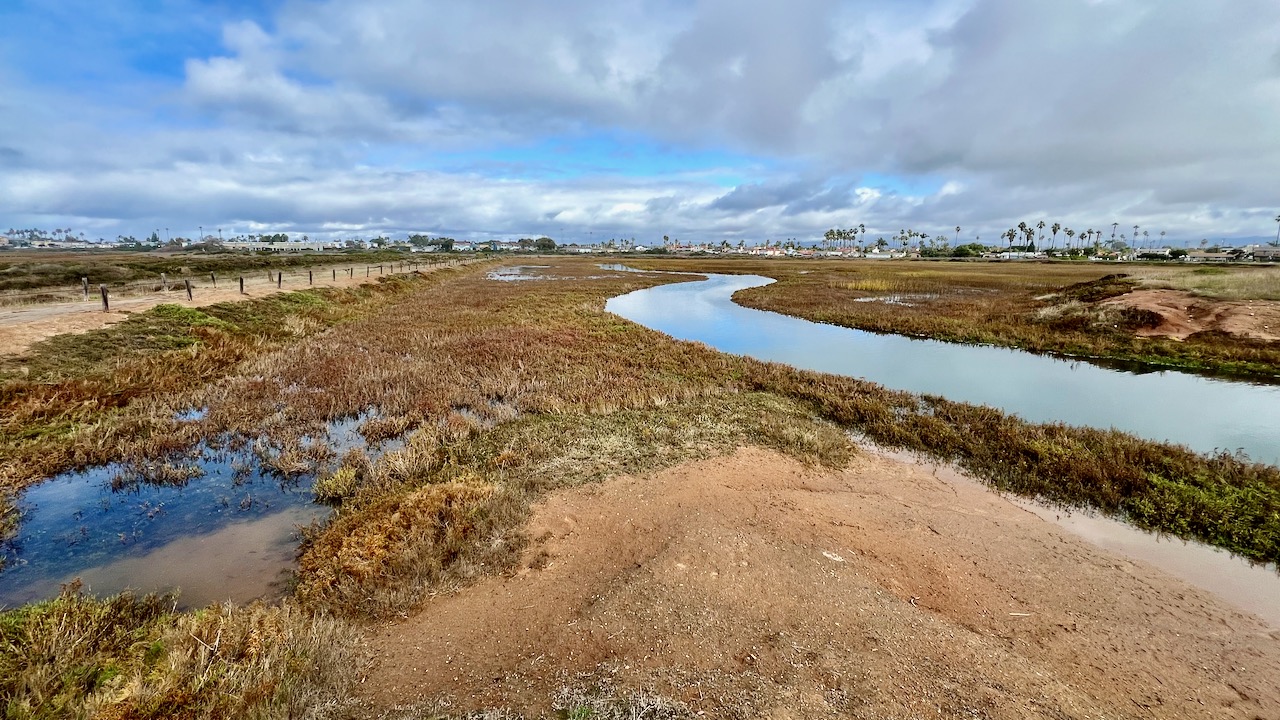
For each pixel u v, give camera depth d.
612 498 8.48
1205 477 9.16
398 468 9.35
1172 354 19.66
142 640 5.21
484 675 4.91
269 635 5.05
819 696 4.56
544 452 10.27
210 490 8.96
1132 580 6.68
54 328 15.62
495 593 6.17
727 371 16.69
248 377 15.23
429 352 18.88
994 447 10.74
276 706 4.33
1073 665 5.22
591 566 6.71
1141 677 5.09
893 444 11.30
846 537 7.42
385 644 5.34
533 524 7.68
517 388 14.41
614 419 12.29
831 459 10.21
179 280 33.03
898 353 21.39
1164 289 26.22
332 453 10.25
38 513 8.05
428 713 4.45
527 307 31.86
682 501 8.34
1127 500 8.62
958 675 4.86
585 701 4.55
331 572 6.32
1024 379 17.27
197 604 6.08
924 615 5.77
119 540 7.41
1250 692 4.94
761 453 10.44
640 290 49.25
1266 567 7.02
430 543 6.83
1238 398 15.02
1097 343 21.39
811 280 54.69
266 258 59.97
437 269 66.69
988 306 32.22
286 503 8.60
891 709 4.43
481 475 9.30
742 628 5.47
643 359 18.22
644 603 5.85
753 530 7.46
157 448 10.09
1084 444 10.71
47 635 5.04
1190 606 6.19
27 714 4.17
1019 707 4.50
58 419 10.88
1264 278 28.64
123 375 13.52
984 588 6.44
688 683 4.74
